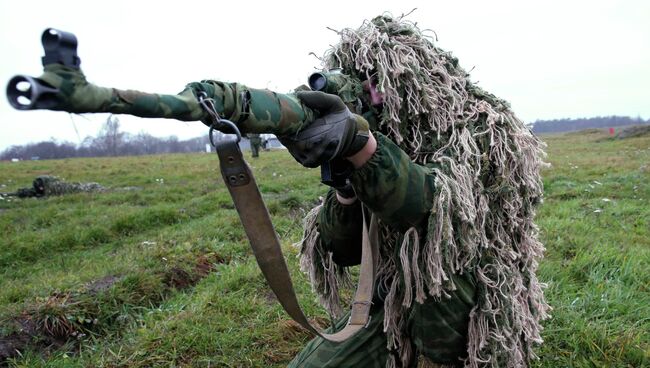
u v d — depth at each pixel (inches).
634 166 473.1
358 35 75.4
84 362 140.6
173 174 637.9
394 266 80.9
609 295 146.5
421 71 74.1
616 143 923.4
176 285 196.4
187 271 203.8
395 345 80.4
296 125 58.0
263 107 54.6
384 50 73.5
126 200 430.6
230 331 145.3
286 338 142.4
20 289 187.0
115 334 161.5
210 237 256.1
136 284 184.7
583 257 176.9
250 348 138.3
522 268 82.0
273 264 60.0
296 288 169.0
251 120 53.7
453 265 71.9
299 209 323.9
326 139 59.2
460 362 79.2
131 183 578.6
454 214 68.3
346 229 81.8
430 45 79.1
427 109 73.3
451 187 67.3
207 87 50.5
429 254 67.2
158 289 187.3
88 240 288.7
